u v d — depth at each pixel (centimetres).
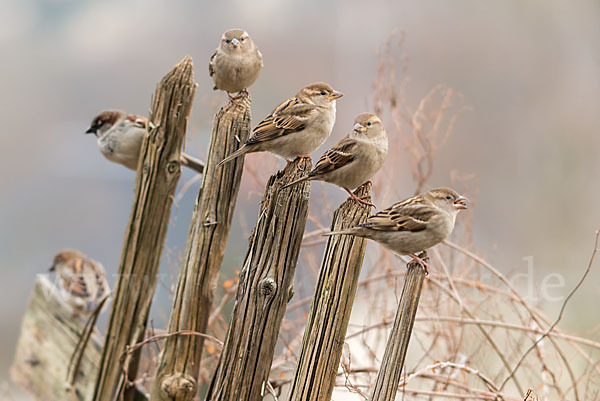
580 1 2575
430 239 638
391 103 1160
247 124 756
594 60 2592
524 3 2564
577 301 1350
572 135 2569
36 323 1131
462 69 2616
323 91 768
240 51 848
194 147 1254
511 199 2528
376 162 715
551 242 2452
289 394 630
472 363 1006
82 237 2617
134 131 1039
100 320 1074
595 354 1059
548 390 925
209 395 700
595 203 2509
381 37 2669
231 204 763
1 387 1412
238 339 662
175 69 823
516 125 2577
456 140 2397
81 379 980
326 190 1323
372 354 910
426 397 910
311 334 618
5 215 2744
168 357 783
